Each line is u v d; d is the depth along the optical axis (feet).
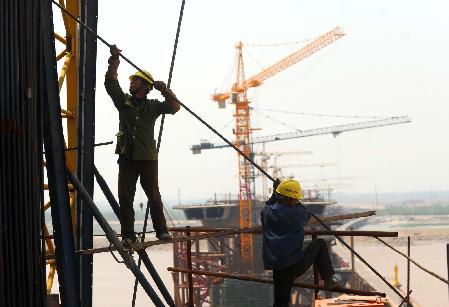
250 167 438.81
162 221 23.88
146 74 23.77
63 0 34.40
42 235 21.31
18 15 19.83
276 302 23.49
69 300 22.24
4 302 18.29
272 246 22.94
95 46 26.08
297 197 23.13
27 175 19.94
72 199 32.53
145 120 23.49
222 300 327.47
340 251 616.39
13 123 19.08
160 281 27.22
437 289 375.66
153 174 23.86
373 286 354.54
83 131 25.31
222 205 420.36
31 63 20.47
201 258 362.53
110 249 22.48
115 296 378.73
